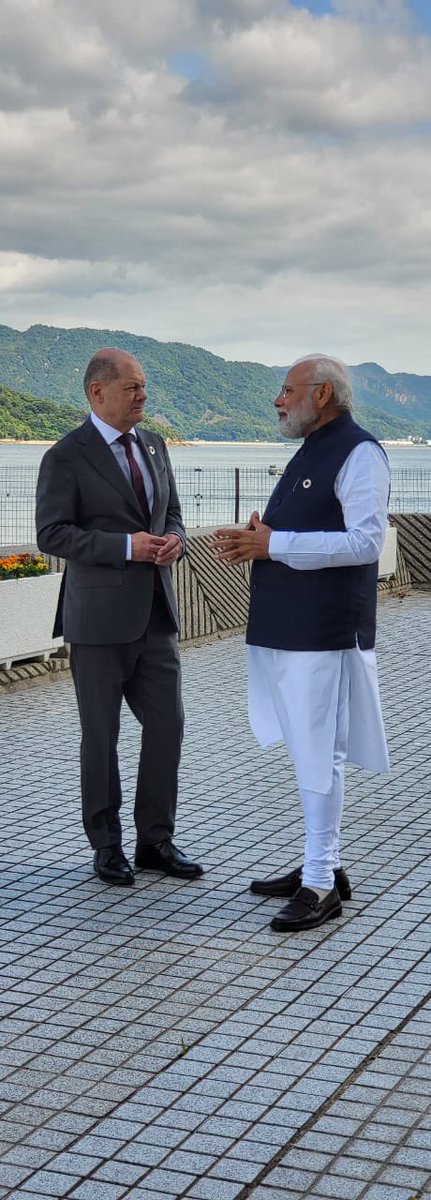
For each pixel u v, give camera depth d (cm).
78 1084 342
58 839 562
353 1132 316
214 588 1138
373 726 463
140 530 495
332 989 402
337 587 442
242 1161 304
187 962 425
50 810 606
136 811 520
